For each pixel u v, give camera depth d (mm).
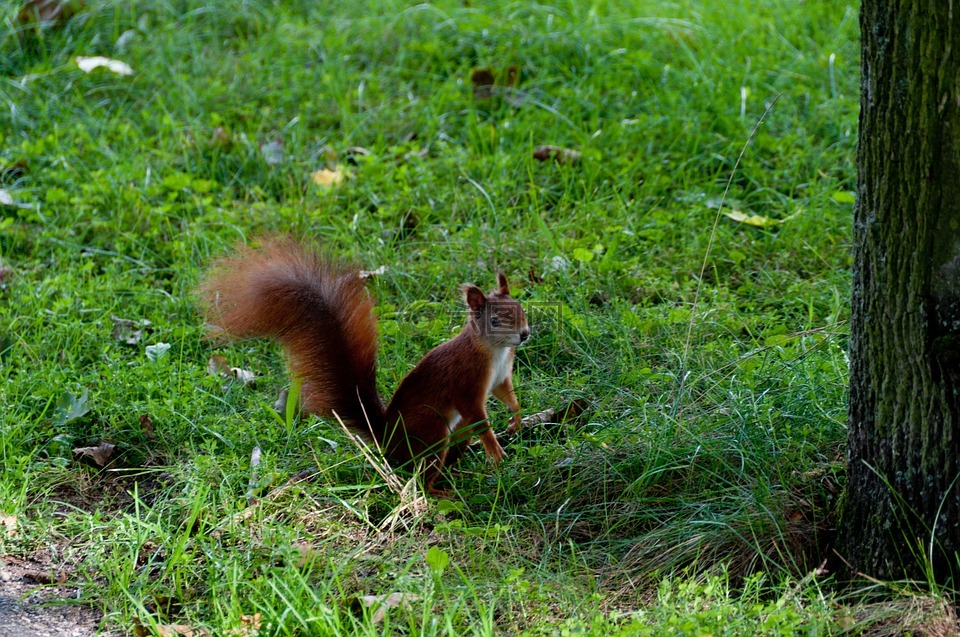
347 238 10570
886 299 5691
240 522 6844
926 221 5453
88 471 7773
